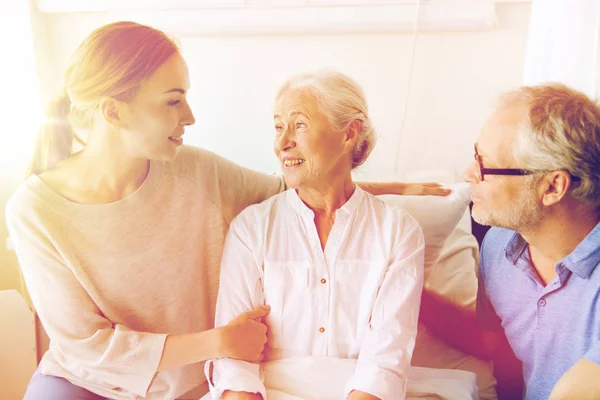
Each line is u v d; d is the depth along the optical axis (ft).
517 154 3.58
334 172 4.00
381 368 3.65
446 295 4.89
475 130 6.20
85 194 4.01
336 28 6.07
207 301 4.58
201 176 4.41
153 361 3.90
